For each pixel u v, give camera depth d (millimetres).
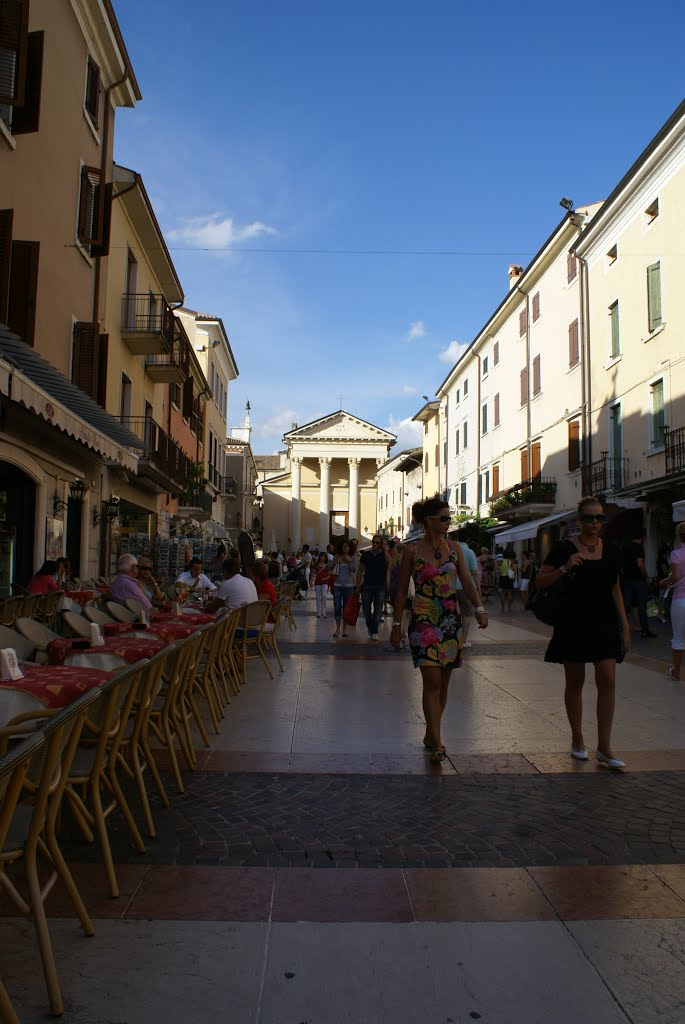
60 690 3643
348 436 71938
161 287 24203
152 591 12211
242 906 3139
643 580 13844
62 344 14617
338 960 2742
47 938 2459
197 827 4078
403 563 5570
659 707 7121
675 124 20234
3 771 2162
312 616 18609
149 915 3051
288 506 73812
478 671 9328
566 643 5277
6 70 11250
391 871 3508
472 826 4105
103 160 16797
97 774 3309
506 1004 2498
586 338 27172
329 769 5176
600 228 25781
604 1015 2443
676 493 20594
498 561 31266
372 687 8266
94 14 15258
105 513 17547
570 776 5020
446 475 50375
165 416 25469
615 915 3092
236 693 7859
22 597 9375
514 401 36188
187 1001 2488
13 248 11969
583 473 26875
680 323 21047
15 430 12102
